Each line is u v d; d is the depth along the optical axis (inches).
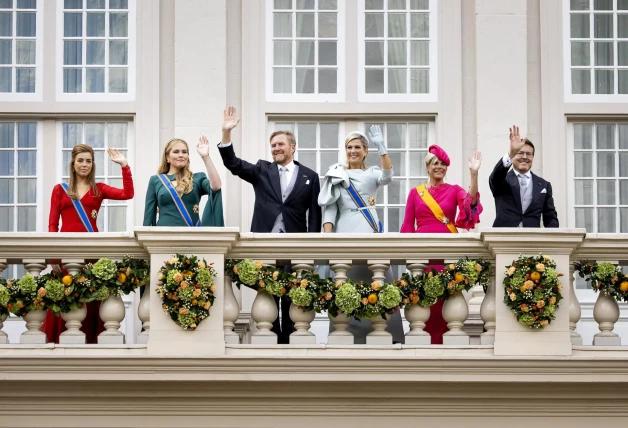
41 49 905.5
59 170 899.4
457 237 730.8
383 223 899.4
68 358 710.5
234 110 781.3
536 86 906.7
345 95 906.1
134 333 870.4
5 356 710.5
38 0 911.0
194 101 892.0
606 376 716.0
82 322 763.4
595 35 913.5
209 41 898.7
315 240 730.8
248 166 788.6
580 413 726.5
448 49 909.8
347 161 796.0
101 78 904.3
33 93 901.2
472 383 718.5
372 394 722.8
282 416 725.9
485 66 900.6
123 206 891.4
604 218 901.2
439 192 790.5
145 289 729.6
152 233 720.3
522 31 904.3
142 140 893.8
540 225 840.3
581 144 908.0
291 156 797.2
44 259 730.2
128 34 908.6
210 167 776.9
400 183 903.7
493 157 891.4
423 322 733.3
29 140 901.8
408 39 913.5
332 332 733.3
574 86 909.2
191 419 723.4
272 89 904.9
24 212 894.4
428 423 726.5
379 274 733.9
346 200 784.3
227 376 713.0
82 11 909.8
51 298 721.6
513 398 724.0
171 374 713.0
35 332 725.9
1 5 909.8
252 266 724.7
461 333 729.0
